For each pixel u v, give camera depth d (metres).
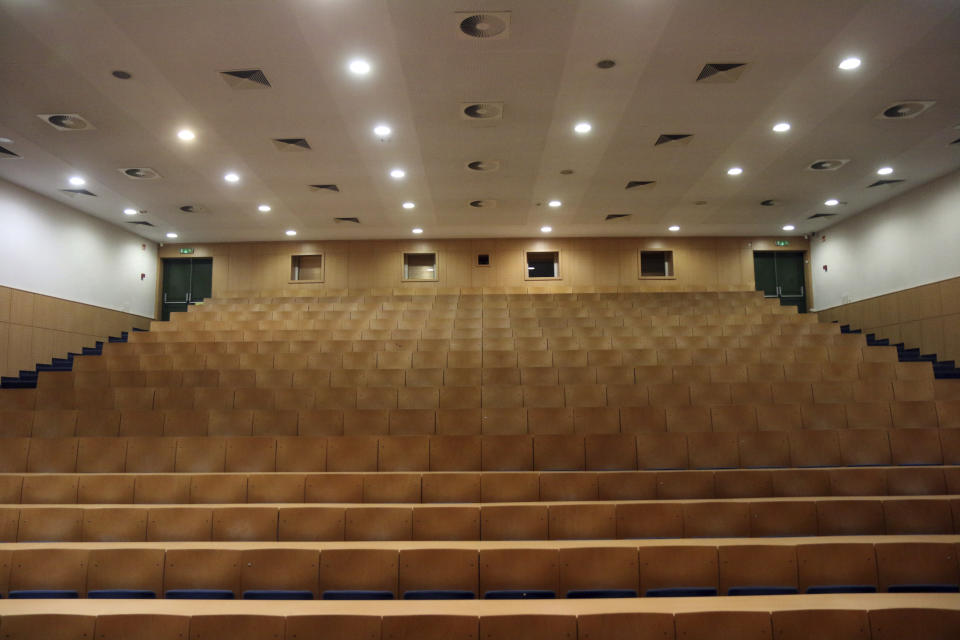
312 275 12.62
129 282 11.65
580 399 6.19
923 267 9.26
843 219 11.11
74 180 8.64
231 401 6.09
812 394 6.17
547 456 5.07
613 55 5.41
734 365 6.73
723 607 2.80
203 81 5.78
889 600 2.91
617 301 10.59
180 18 4.81
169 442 5.16
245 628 2.64
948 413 5.57
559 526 4.09
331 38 5.11
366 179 8.58
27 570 3.55
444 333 8.59
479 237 12.29
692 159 7.89
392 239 12.45
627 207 10.13
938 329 8.97
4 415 5.64
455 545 3.69
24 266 9.09
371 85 5.90
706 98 6.21
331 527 4.12
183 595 3.41
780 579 3.46
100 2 4.60
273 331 8.74
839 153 7.75
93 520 4.15
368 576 3.50
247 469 5.08
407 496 4.57
